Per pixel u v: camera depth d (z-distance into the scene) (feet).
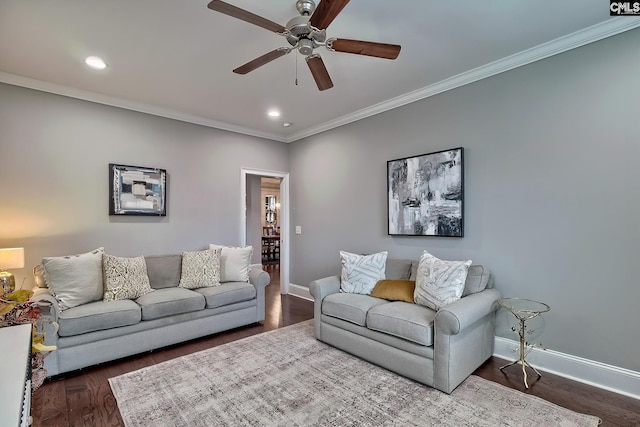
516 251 9.15
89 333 8.66
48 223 10.71
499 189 9.48
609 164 7.68
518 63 9.02
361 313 9.11
